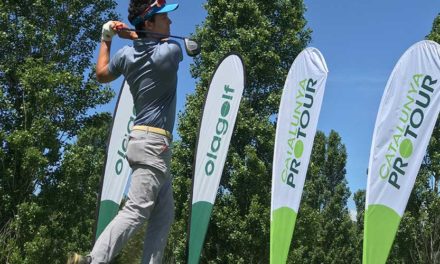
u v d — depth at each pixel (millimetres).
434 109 7828
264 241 16516
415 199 18531
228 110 9211
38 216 15594
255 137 17500
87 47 17797
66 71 16625
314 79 9109
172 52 3068
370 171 8125
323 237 35031
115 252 2818
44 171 15812
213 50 18234
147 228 3117
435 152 17828
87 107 17266
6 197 15836
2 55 16578
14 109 16203
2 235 15547
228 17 17703
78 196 16672
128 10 3256
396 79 8195
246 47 17703
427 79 7930
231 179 16828
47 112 16172
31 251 15219
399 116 8070
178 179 17156
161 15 3193
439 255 18094
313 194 35750
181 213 17062
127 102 9664
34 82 15766
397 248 18719
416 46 8094
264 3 18703
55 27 16906
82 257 2730
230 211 16797
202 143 9328
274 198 9156
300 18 19094
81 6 17203
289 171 9078
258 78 18109
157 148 2994
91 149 16922
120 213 2924
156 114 3045
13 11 16547
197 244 8969
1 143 15742
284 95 9398
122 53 3176
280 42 18516
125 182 9438
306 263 33031
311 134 8961
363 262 7891
